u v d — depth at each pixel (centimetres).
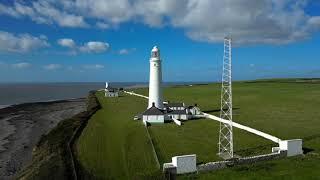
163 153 4616
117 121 7369
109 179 3728
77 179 3794
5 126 8825
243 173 3750
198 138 5441
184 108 7856
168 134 5828
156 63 7825
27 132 7881
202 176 3703
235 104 9619
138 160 4366
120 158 4497
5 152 5969
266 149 4662
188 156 3806
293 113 7644
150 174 3756
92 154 4722
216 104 9906
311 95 11238
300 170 3794
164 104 8369
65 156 4594
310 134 5491
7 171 4903
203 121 7031
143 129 6284
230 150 4341
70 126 6731
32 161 4919
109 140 5553
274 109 8356
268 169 3862
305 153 4469
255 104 9462
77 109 12725
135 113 8562
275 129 5941
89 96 16325
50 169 4109
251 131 5741
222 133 5688
